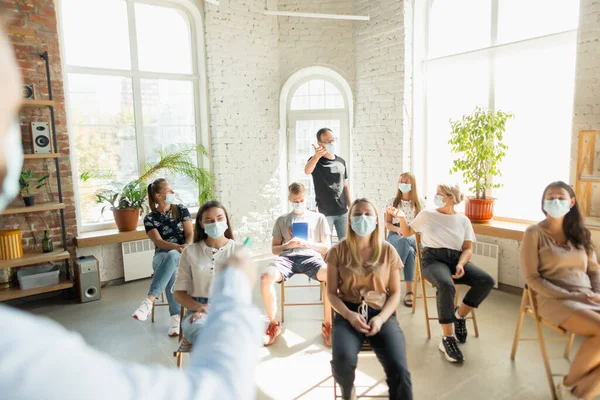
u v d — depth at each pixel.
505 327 3.29
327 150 4.38
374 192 5.36
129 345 3.15
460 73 4.59
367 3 5.14
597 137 3.33
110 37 4.58
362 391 2.49
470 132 4.06
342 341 2.16
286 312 3.71
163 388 0.35
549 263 2.53
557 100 3.80
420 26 4.88
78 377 0.31
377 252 2.41
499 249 4.10
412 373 2.66
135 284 4.56
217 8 4.93
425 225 3.29
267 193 5.52
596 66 3.32
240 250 0.64
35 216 4.05
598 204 3.34
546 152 3.93
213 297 0.55
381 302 2.40
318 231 3.58
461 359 2.75
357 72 5.37
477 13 4.39
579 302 2.34
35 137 3.84
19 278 3.80
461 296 4.05
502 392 2.44
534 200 4.07
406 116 4.95
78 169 4.48
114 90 4.64
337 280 2.47
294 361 2.87
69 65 4.32
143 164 4.88
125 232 4.39
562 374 2.47
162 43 4.92
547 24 3.84
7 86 0.32
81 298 4.00
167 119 5.02
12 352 0.29
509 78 4.14
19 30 3.77
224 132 5.13
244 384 0.42
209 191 4.94
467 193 4.69
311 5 5.32
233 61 5.10
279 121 5.52
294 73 5.42
